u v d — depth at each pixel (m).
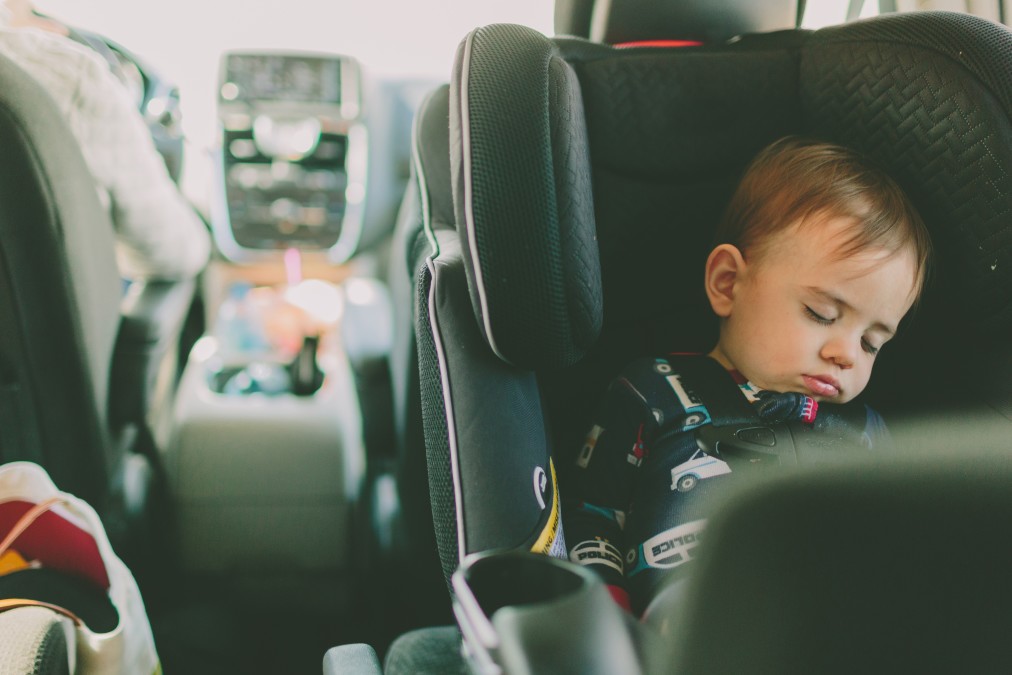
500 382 0.80
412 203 1.26
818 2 1.44
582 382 1.06
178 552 1.45
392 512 1.51
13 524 0.84
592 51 1.02
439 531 0.80
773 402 0.91
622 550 0.90
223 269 2.06
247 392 1.63
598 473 0.94
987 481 0.29
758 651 0.31
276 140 1.89
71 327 1.10
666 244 1.02
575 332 0.77
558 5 1.17
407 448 1.29
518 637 0.38
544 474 0.81
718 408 0.92
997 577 0.30
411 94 2.01
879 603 0.30
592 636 0.38
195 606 1.44
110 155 1.31
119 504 1.37
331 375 1.68
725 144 1.00
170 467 1.48
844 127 0.98
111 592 0.84
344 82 1.91
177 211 1.47
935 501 0.29
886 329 0.89
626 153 0.99
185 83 2.03
